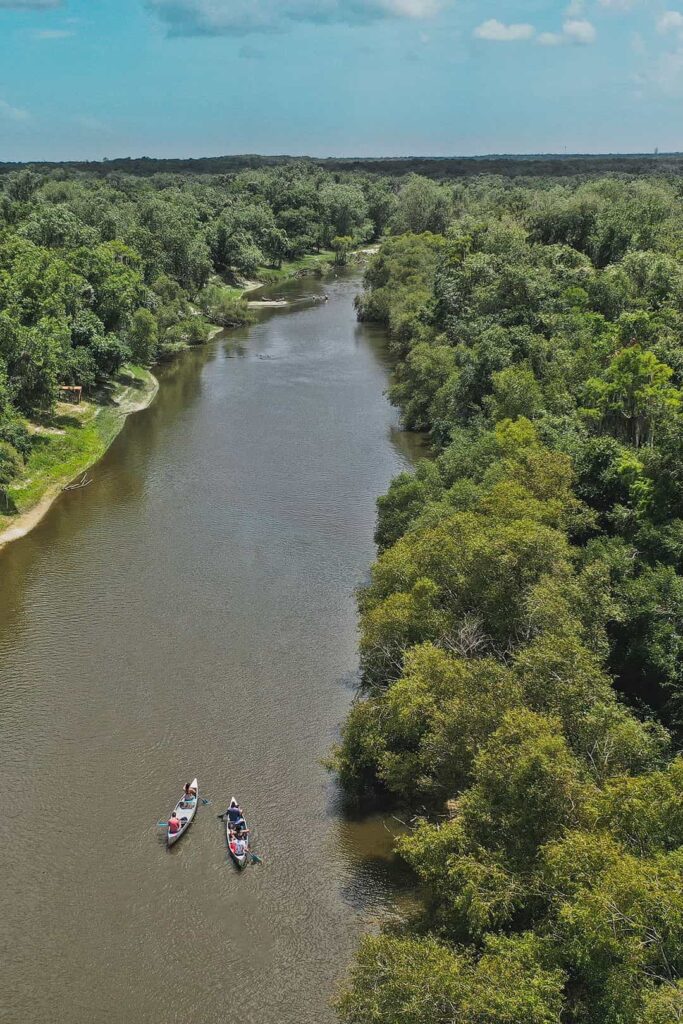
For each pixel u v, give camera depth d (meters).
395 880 46.62
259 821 50.56
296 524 88.81
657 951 27.62
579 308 119.62
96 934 43.41
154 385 140.88
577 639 43.47
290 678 63.53
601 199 180.50
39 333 110.06
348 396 135.38
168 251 190.00
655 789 32.66
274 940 43.12
